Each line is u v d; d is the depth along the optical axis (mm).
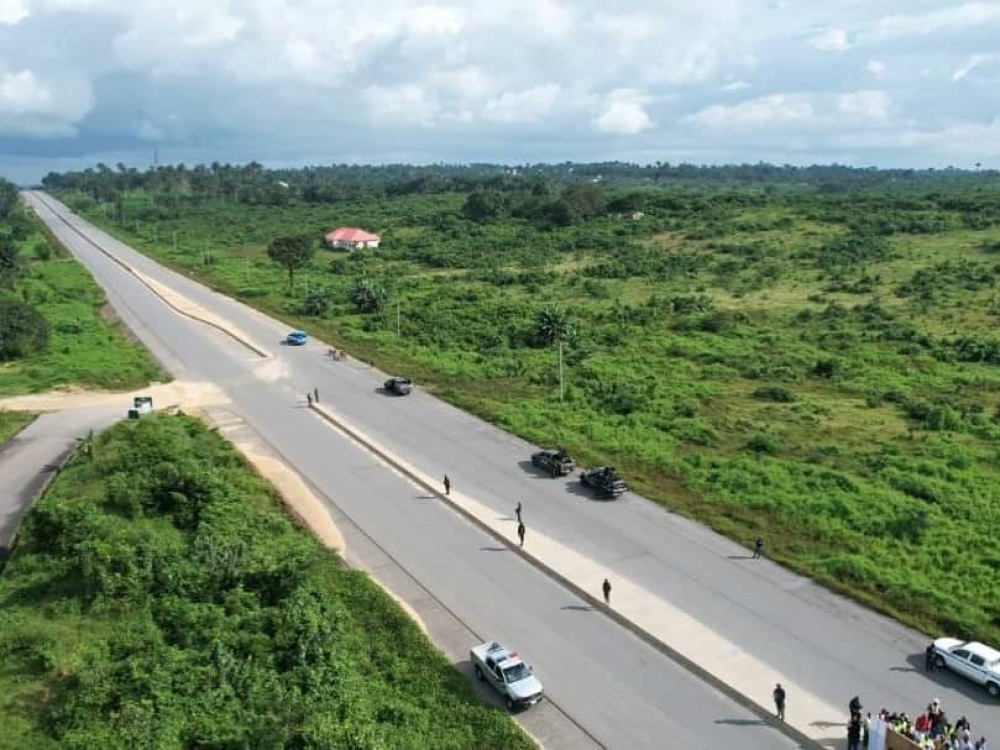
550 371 80625
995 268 125750
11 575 41875
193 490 49625
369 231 191125
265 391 77750
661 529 47406
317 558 42781
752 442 59344
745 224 174250
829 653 35625
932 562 42906
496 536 47094
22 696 32188
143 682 31766
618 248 158375
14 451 62625
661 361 83875
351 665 33844
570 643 36844
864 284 119875
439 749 29344
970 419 64625
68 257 172625
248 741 28000
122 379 82000
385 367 84875
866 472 54250
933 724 29812
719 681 33656
